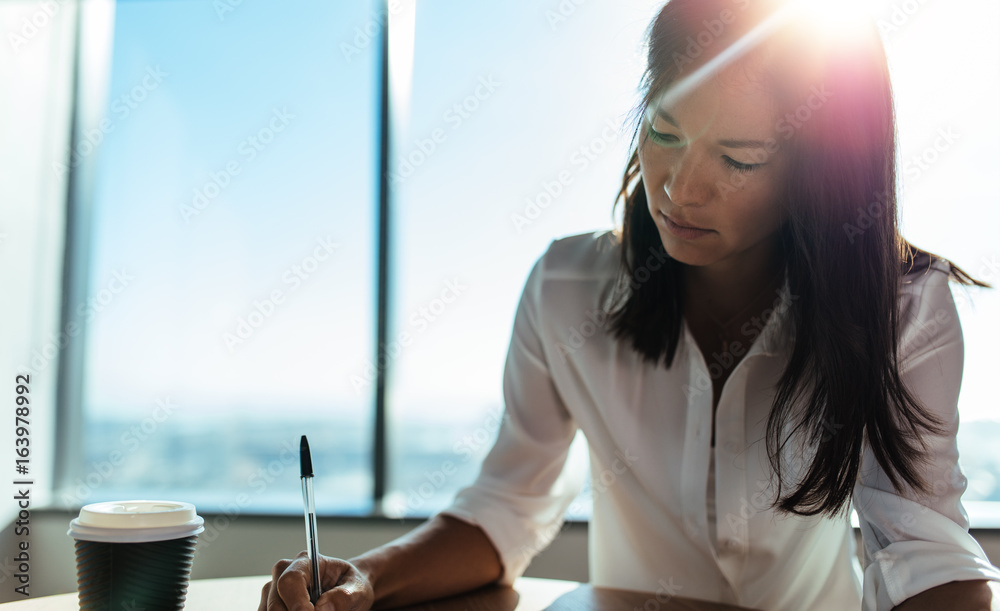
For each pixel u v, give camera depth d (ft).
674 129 2.52
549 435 3.65
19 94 7.48
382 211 7.54
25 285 7.53
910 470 2.63
